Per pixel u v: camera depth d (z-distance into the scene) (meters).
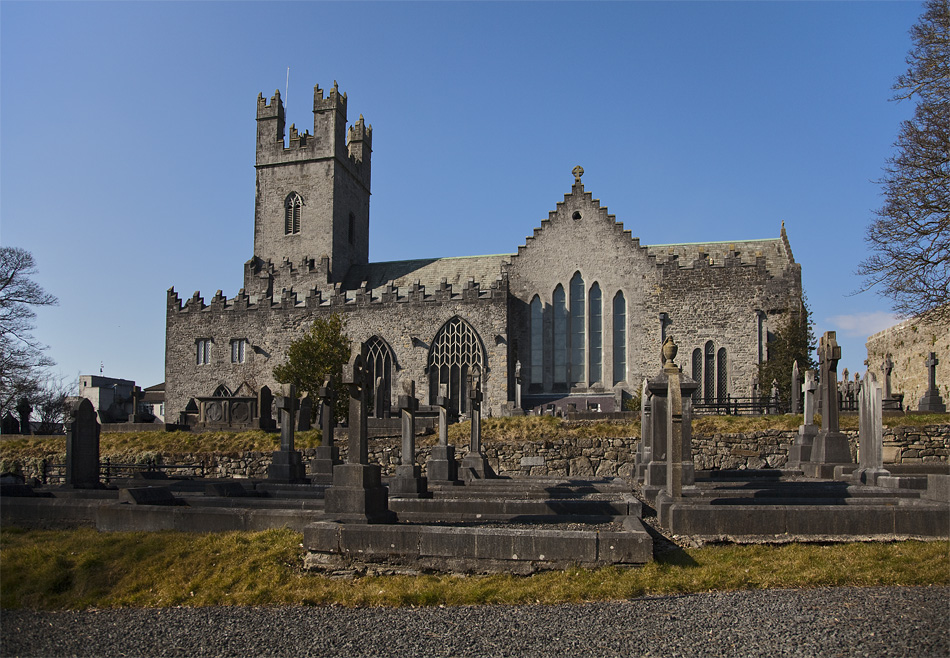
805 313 49.56
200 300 62.97
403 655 8.83
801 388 41.28
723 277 54.47
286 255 69.81
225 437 37.44
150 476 28.92
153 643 9.83
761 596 10.41
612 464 32.59
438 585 11.32
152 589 12.30
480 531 11.90
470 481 24.55
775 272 56.31
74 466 21.80
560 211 58.22
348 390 14.63
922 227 30.91
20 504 16.36
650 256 56.12
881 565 11.39
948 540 12.45
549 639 9.06
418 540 12.05
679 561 12.07
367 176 78.06
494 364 55.66
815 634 8.76
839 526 12.78
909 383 44.16
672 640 8.82
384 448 35.47
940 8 31.14
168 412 62.34
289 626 10.17
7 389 43.06
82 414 22.17
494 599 10.79
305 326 60.25
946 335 39.44
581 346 56.94
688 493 16.16
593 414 37.88
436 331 57.03
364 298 58.78
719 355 54.06
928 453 29.77
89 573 12.88
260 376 60.78
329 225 69.12
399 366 57.47
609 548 11.60
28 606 12.02
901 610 9.48
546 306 57.59
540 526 13.46
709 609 9.88
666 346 19.86
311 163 70.06
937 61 31.17
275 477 25.92
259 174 71.25
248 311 61.66
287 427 26.39
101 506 15.51
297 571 12.30
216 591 11.91
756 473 23.80
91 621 11.04
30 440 38.81
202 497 18.16
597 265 57.06
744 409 46.91
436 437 36.31
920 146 30.89
